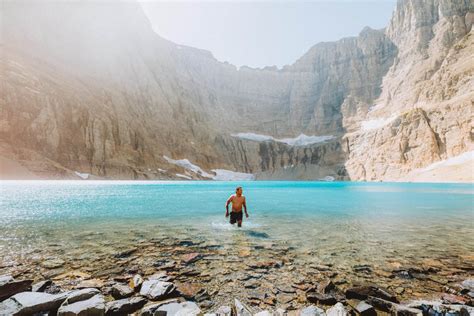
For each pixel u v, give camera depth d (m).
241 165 127.06
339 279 4.64
